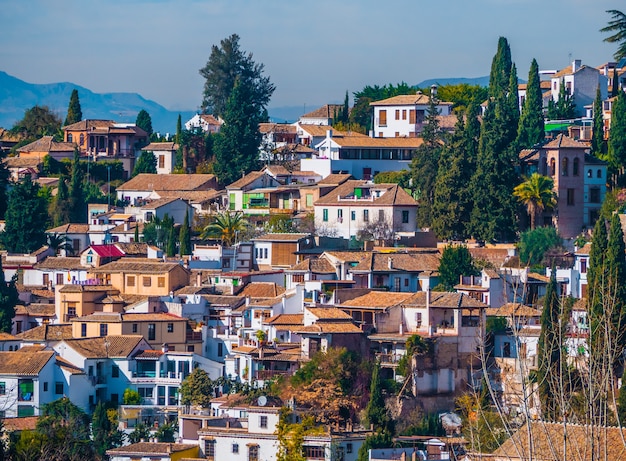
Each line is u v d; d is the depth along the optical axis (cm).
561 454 10750
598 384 10000
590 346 10412
